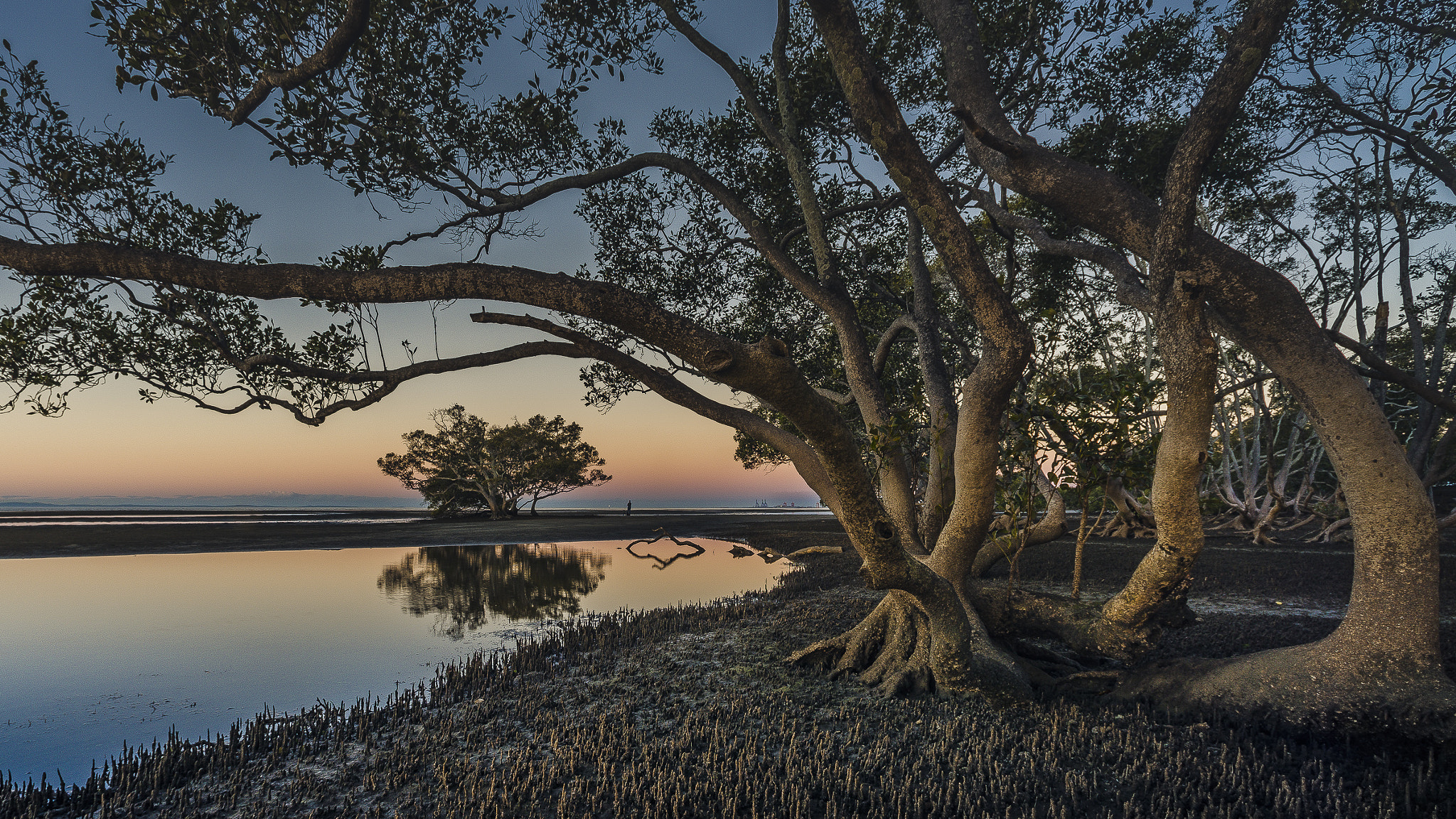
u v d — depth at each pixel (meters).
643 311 4.38
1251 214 12.39
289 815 4.31
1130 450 6.50
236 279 4.62
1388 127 10.88
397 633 10.38
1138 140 9.88
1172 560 5.46
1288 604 11.73
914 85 10.31
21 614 11.70
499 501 52.25
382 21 7.09
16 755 5.55
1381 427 5.29
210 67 5.51
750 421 7.45
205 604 12.71
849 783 4.45
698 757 5.14
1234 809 3.99
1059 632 6.73
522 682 7.46
